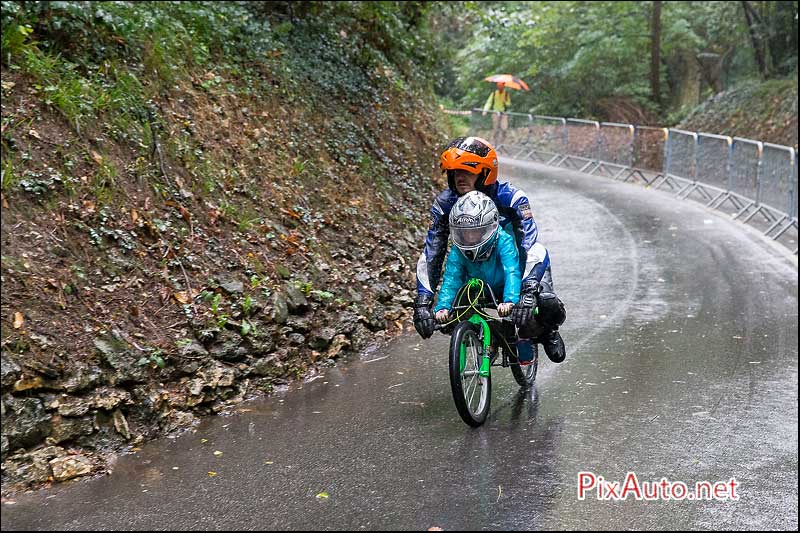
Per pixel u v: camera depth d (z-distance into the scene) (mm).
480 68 30781
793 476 4660
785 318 8281
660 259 11227
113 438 5109
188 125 8328
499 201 5672
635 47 29719
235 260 7117
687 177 17625
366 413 5730
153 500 4410
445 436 5289
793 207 12508
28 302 5520
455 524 4094
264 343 6430
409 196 11172
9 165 6176
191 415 5555
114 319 5816
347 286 7785
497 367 6820
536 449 5051
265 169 8820
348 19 13336
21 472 4609
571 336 7742
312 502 4367
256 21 11633
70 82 7395
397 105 13422
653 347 7355
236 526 4117
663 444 5133
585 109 30766
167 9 9883
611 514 4191
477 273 5574
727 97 25391
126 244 6449
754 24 26000
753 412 5703
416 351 7203
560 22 29734
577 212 15086
